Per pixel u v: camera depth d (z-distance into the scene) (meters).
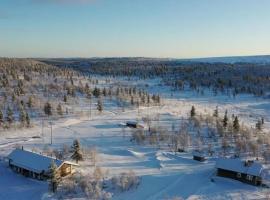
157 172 88.06
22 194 72.56
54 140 119.56
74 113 166.38
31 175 82.06
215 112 163.62
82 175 80.31
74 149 91.50
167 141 119.00
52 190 72.88
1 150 103.88
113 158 98.94
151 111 182.25
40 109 166.38
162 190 76.19
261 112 199.88
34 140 118.75
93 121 153.62
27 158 85.31
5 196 71.44
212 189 77.69
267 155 100.75
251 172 81.00
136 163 95.00
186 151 109.62
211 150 110.69
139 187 76.94
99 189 71.94
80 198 70.00
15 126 135.38
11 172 84.75
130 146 113.88
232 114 173.88
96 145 113.88
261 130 138.88
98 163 92.75
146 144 116.56
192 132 132.25
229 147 113.31
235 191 76.75
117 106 191.38
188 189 77.38
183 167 93.06
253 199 72.19
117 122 151.25
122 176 76.69
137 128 138.62
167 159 99.69
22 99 182.75
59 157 94.50
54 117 156.50
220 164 85.81
